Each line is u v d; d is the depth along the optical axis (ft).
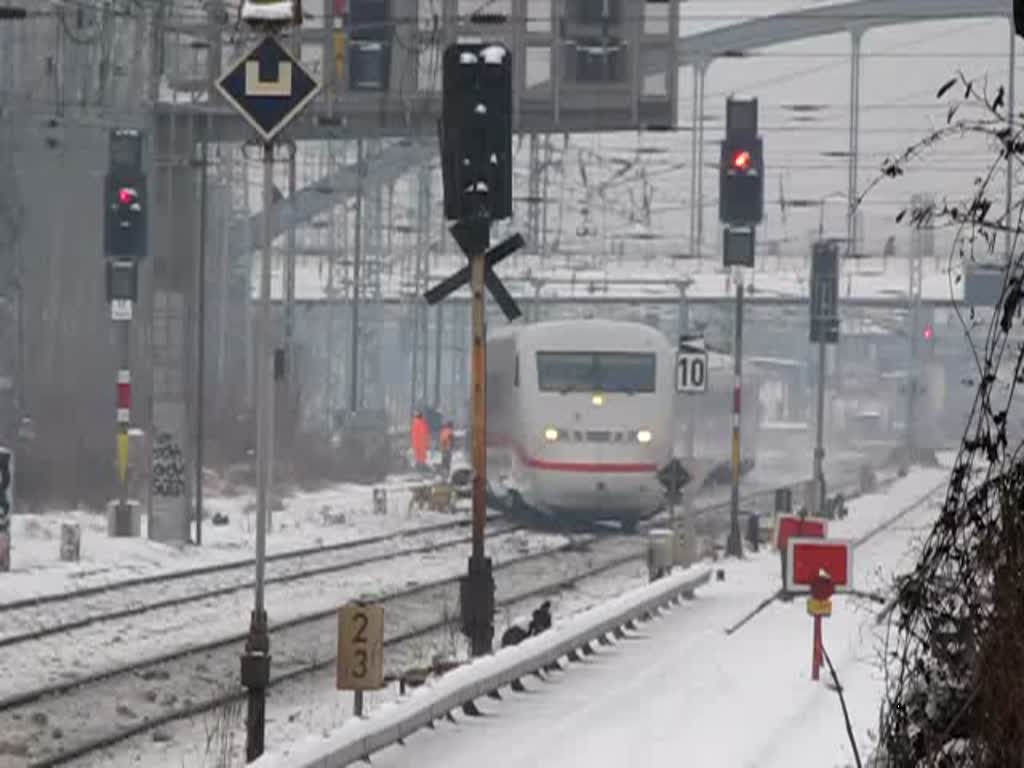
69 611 294.46
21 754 178.60
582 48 419.54
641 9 417.90
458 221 239.91
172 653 252.42
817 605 220.23
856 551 422.41
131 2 488.02
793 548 220.84
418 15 419.54
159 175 406.41
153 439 407.23
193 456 467.11
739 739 171.53
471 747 167.02
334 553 422.41
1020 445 90.68
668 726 179.73
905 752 96.48
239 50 408.67
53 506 474.08
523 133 435.94
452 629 283.79
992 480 90.68
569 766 157.07
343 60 417.28
